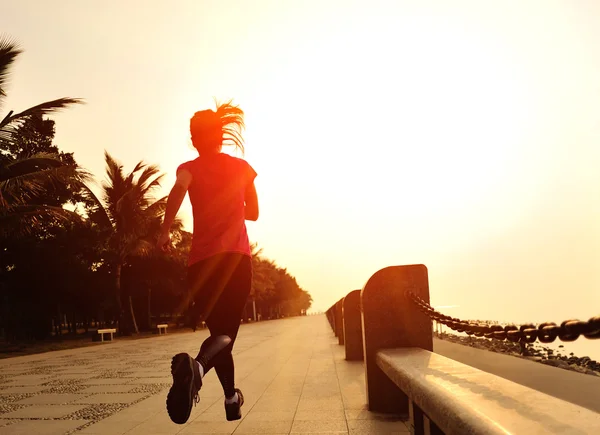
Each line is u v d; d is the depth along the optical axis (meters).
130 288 33.22
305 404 5.45
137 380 8.01
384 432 4.15
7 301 27.67
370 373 5.03
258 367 9.02
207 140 3.14
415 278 5.07
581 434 1.58
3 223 17.70
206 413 5.12
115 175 28.58
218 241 2.96
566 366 7.54
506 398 2.21
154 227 29.94
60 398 6.45
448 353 9.27
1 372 10.45
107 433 4.41
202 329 38.91
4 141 16.83
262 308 90.06
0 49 15.77
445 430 2.24
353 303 9.86
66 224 26.80
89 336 33.84
